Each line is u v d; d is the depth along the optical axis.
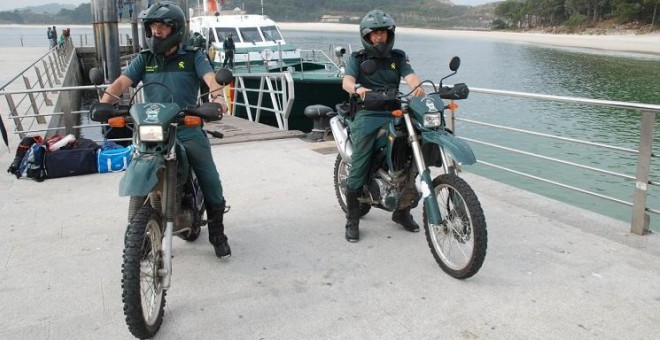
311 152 8.01
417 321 3.44
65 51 28.14
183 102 4.05
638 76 35.25
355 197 4.70
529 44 77.12
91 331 3.41
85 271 4.23
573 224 5.04
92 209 5.67
